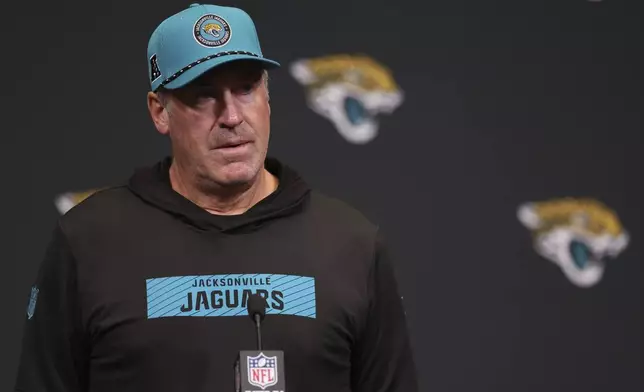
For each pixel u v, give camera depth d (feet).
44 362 25.00
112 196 26.30
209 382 23.72
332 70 37.91
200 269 24.82
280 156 37.24
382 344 26.27
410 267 37.35
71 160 36.17
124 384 24.16
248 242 25.36
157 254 24.99
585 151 38.52
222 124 24.31
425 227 37.63
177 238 25.23
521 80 38.70
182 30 24.91
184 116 24.68
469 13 38.86
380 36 38.37
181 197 25.66
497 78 38.63
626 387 37.63
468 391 37.11
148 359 23.98
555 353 37.50
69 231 25.39
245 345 24.06
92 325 24.54
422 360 37.01
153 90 25.61
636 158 38.70
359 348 25.99
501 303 37.52
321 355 24.59
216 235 25.30
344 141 37.68
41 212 35.78
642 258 38.11
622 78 39.06
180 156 25.62
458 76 38.50
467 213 37.83
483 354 37.29
